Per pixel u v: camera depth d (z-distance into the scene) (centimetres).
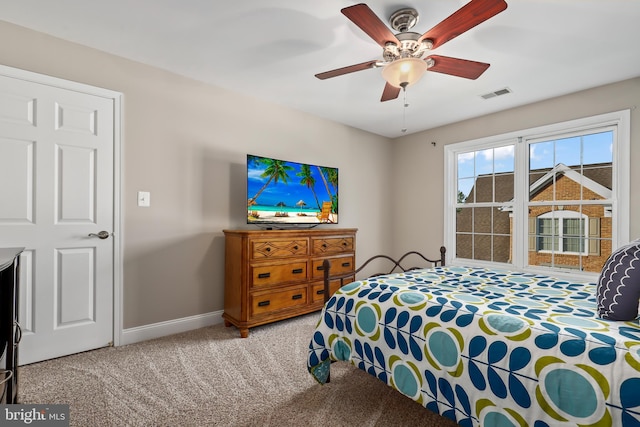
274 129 332
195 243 280
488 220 369
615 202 277
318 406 166
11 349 140
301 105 338
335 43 219
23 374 194
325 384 189
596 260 292
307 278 306
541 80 271
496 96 307
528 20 187
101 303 234
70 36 214
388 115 367
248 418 156
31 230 206
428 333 139
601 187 288
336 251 334
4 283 134
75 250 223
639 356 95
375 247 440
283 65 252
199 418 155
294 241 297
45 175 211
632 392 90
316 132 371
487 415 116
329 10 184
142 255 252
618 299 123
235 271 272
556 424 100
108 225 236
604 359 98
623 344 101
